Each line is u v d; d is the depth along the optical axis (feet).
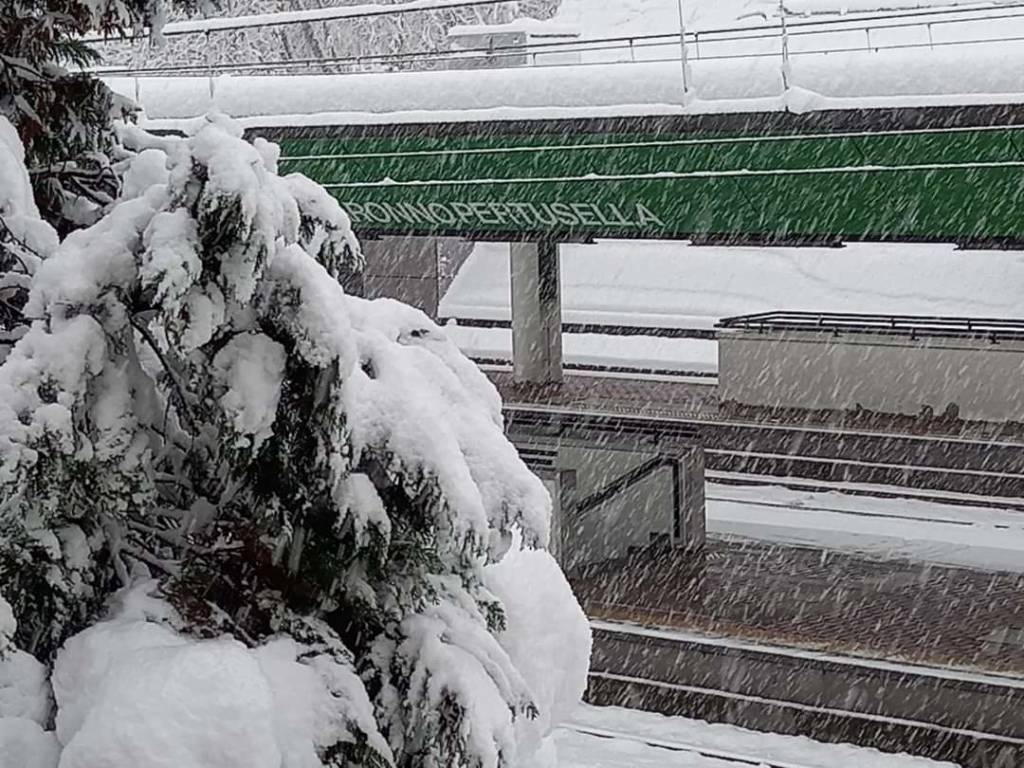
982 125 54.85
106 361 16.99
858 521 78.07
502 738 17.99
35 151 21.54
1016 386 83.05
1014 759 49.44
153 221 16.30
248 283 16.22
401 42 157.17
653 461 71.41
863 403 87.35
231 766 15.56
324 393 16.83
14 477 15.64
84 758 15.20
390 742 18.10
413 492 17.47
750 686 56.03
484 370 114.32
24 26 21.02
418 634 18.40
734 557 71.41
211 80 70.18
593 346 134.41
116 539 17.92
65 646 16.83
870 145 57.00
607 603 64.23
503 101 64.75
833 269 142.51
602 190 63.67
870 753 49.73
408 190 68.59
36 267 18.57
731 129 59.67
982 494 81.00
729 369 91.09
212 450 18.19
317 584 18.34
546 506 19.35
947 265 139.03
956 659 55.98
